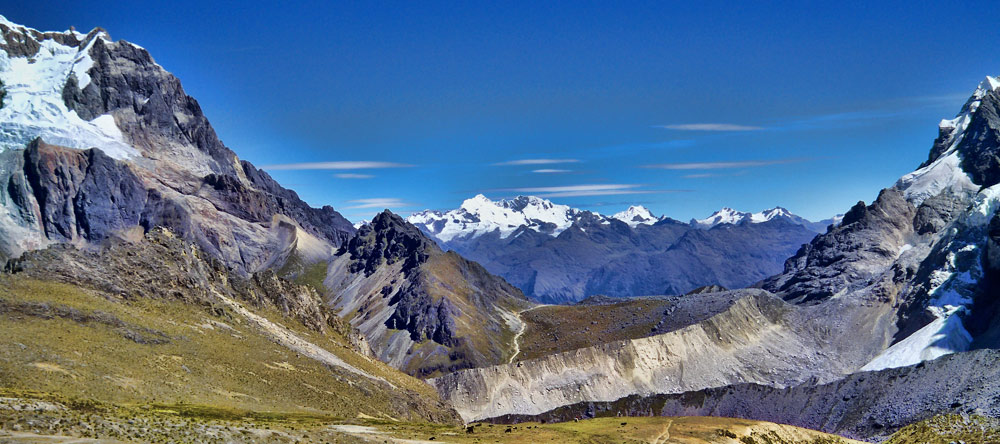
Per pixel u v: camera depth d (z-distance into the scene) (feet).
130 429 435.12
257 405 607.37
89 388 525.75
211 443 447.83
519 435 637.30
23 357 538.47
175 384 594.65
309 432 516.32
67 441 396.98
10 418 406.41
